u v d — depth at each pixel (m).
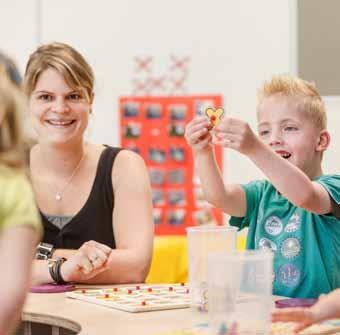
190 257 1.88
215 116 2.16
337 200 2.15
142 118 4.21
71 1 4.25
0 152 1.42
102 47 4.23
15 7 4.31
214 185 2.26
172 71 4.19
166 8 4.18
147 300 1.98
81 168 2.70
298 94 2.36
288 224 2.29
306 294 2.21
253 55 4.11
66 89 2.55
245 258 1.53
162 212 4.19
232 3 4.12
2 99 1.41
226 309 1.53
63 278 2.31
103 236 2.65
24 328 1.98
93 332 1.63
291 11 4.04
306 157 2.36
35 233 1.39
